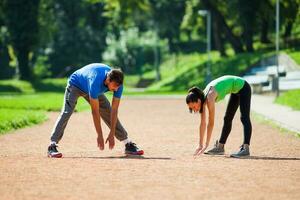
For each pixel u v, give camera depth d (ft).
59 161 38.40
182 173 33.71
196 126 67.56
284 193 28.40
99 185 30.12
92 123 71.41
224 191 28.68
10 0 238.07
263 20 211.20
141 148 46.93
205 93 39.86
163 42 332.19
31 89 232.94
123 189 29.09
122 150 45.39
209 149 46.50
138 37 331.16
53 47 305.32
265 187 29.78
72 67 305.94
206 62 205.77
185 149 46.19
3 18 244.01
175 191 28.63
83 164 37.04
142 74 312.29
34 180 31.58
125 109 99.71
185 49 314.14
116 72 39.81
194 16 226.17
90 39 307.17
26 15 239.30
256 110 88.12
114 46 323.78
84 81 41.45
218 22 206.49
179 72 221.87
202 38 297.74
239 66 185.88
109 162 37.93
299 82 146.41
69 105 41.75
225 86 40.16
